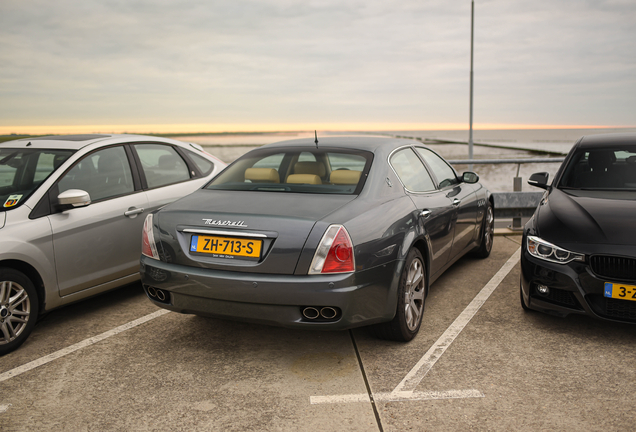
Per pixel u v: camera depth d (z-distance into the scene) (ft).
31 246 10.52
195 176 15.38
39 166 11.82
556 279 10.31
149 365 9.53
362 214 9.00
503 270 15.88
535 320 11.51
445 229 12.30
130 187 13.25
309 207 8.95
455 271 15.88
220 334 11.09
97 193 12.35
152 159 14.34
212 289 8.70
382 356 9.72
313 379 8.82
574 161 13.92
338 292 8.21
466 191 14.76
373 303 8.90
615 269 9.70
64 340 10.86
